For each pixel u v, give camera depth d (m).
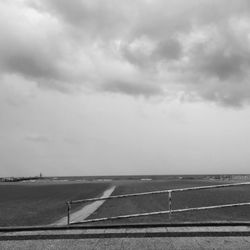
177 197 33.78
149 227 12.10
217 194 38.34
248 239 10.17
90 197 39.88
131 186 71.12
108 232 11.48
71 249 9.62
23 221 17.69
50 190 60.16
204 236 10.62
